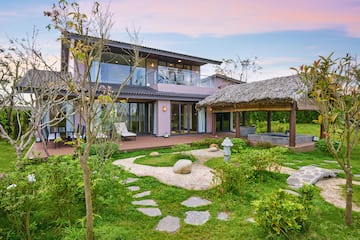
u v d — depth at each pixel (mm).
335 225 3436
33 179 3107
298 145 10703
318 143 10227
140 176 6246
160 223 3623
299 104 10148
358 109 3262
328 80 3279
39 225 3139
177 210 4098
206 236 3225
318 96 3324
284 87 10938
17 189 2832
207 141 11930
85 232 2830
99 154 6176
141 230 3395
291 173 6496
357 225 3457
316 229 3215
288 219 2943
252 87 13750
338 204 4355
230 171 4781
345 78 3375
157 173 6391
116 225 3445
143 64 16922
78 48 2264
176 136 15523
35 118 5574
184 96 16125
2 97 6410
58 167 3521
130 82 15906
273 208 3113
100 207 3723
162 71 16562
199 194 4918
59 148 9945
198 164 7730
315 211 3686
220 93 15633
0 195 2719
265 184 5434
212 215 3881
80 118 2424
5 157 8484
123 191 4008
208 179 5832
